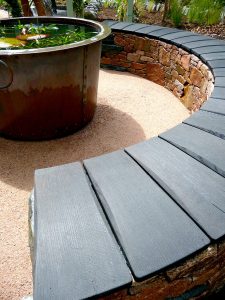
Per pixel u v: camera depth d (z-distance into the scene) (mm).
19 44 2424
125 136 2623
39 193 1076
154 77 3691
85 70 2271
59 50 1946
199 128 1505
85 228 922
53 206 1013
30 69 1985
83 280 772
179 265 867
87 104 2537
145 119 2904
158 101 3250
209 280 1040
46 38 2596
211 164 1196
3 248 1572
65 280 771
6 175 2141
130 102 3230
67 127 2492
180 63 3064
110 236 893
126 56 3865
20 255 1535
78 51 2098
